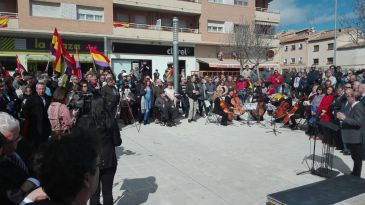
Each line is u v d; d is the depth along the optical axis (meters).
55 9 22.91
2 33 20.94
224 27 30.88
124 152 7.99
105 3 24.50
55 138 1.32
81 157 1.23
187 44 28.80
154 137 9.79
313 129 9.60
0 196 2.22
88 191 1.27
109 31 24.56
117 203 4.94
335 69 15.28
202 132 10.66
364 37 24.36
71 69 10.83
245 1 32.22
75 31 23.22
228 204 4.96
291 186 5.70
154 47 26.73
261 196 5.26
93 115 3.84
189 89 12.59
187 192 5.41
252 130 11.06
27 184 2.20
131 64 25.89
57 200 1.23
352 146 5.59
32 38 21.86
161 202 5.00
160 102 11.80
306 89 16.31
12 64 21.47
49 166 1.21
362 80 12.45
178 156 7.64
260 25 31.91
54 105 5.18
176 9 27.92
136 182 5.87
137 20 27.56
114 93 8.77
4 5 21.70
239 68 30.42
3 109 6.62
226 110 11.95
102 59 12.68
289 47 56.66
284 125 11.87
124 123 11.92
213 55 30.47
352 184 2.69
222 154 7.84
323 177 6.15
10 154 2.74
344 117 5.48
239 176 6.22
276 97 13.09
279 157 7.58
